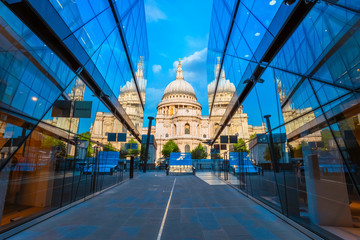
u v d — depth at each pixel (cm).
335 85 328
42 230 486
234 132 1262
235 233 469
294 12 452
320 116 388
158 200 863
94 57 829
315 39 388
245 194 991
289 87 529
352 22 275
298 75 468
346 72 301
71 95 692
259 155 808
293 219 520
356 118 288
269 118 692
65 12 574
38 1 446
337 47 317
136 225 528
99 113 1012
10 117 396
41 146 577
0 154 377
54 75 565
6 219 457
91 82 865
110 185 1241
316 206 428
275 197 645
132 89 1822
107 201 841
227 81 1402
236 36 1040
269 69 679
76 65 704
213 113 2209
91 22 760
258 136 815
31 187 545
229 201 844
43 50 512
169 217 603
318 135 403
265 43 657
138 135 2294
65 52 616
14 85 403
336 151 363
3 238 429
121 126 1486
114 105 1239
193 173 2661
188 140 9275
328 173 402
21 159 525
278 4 541
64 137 677
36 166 570
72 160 746
